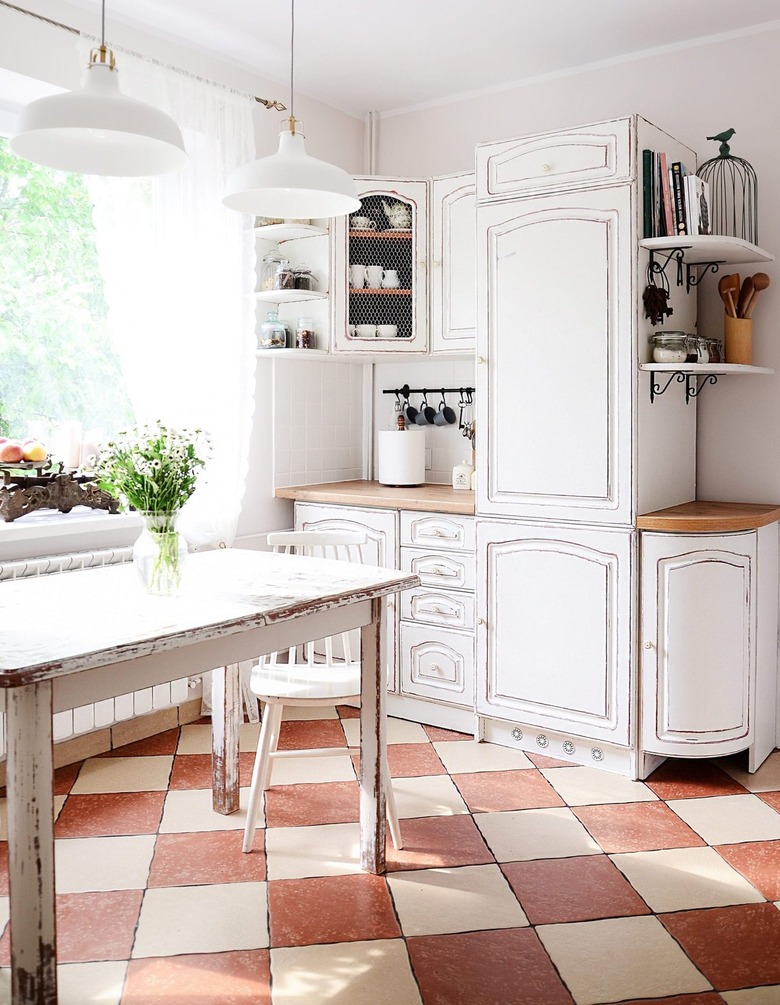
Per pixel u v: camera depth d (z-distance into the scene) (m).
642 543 3.04
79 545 3.27
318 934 2.17
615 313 3.03
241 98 3.64
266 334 3.90
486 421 3.34
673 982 1.99
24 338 3.32
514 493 3.29
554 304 3.15
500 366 3.29
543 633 3.26
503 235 3.25
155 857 2.55
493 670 3.40
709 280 3.52
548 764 3.27
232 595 2.24
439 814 2.84
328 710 3.88
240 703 2.86
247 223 3.73
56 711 1.71
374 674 2.44
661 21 3.38
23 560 3.05
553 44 3.60
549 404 3.18
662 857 2.56
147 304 3.37
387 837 2.68
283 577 2.49
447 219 3.80
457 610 3.55
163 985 1.97
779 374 3.42
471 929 2.19
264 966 2.04
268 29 3.47
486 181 3.28
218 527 3.65
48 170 3.38
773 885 2.41
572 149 3.08
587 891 2.37
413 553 3.66
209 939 2.15
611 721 3.13
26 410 3.34
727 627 3.05
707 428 3.58
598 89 3.77
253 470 3.99
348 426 4.49
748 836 2.70
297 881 2.42
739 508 3.31
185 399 3.50
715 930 2.19
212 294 3.57
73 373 3.48
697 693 3.04
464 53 3.69
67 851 2.58
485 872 2.47
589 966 2.04
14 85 3.07
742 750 3.16
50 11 3.07
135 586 2.36
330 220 3.82
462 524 3.50
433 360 4.28
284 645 2.20
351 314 3.87
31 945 1.66
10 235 3.27
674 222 3.00
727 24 3.40
